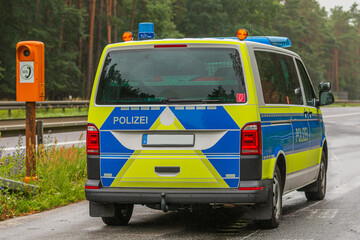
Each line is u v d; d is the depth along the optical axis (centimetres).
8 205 940
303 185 938
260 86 747
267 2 10031
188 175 724
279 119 804
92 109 758
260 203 739
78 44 7462
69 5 6731
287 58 899
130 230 788
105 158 749
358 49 16075
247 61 733
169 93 738
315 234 749
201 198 719
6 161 1228
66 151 1301
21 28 6334
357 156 1808
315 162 996
